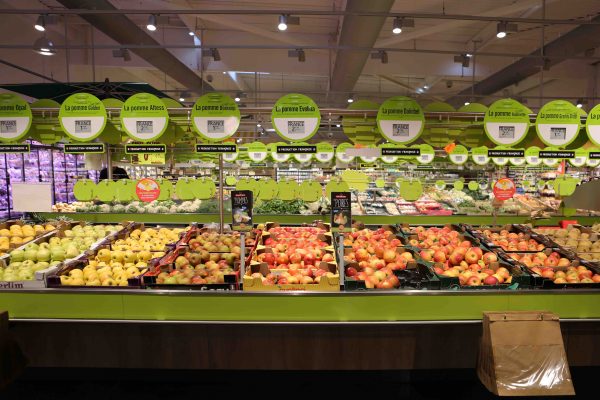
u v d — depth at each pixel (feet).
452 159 23.29
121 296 9.66
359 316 9.59
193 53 36.14
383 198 29.43
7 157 36.19
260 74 47.34
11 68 30.78
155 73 45.55
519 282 10.19
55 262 12.03
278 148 15.47
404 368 10.48
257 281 9.73
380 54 30.04
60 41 34.19
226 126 12.57
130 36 25.85
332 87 39.09
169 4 25.39
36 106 13.16
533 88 47.44
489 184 30.19
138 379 11.38
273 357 10.43
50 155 39.34
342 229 10.18
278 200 25.76
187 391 10.90
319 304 9.57
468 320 9.62
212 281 10.14
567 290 9.66
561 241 14.35
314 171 38.11
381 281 10.32
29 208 13.98
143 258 12.34
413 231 14.97
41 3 27.73
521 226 15.58
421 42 37.17
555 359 8.75
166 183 18.60
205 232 15.33
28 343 10.41
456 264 11.67
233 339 10.39
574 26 30.14
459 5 27.48
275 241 13.87
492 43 35.09
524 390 8.50
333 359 10.41
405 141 13.09
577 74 39.09
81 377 11.39
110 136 14.78
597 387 10.77
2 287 9.82
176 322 9.64
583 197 10.09
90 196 16.85
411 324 9.89
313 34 34.45
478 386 11.07
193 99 47.44
